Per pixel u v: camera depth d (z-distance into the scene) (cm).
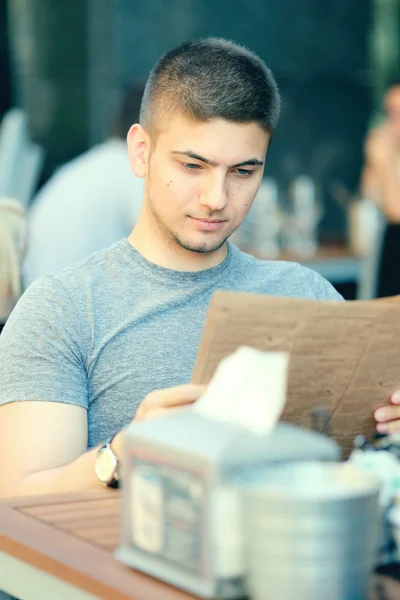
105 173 653
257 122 300
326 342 253
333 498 186
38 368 308
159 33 953
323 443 204
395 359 267
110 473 270
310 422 266
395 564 209
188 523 198
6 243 411
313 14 1041
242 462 195
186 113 297
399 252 597
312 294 356
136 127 324
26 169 774
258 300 245
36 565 222
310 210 921
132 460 208
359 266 838
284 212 943
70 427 306
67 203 650
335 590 188
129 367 318
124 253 329
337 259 832
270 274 350
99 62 931
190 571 198
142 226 329
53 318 314
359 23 1066
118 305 322
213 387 209
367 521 191
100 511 249
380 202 845
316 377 258
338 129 1059
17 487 291
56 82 931
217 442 195
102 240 653
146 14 945
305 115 1041
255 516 189
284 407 259
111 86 931
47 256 648
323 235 994
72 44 931
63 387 308
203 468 193
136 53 942
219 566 194
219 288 332
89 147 932
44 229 648
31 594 228
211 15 983
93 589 206
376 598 199
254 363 205
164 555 204
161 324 322
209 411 207
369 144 848
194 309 326
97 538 229
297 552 187
